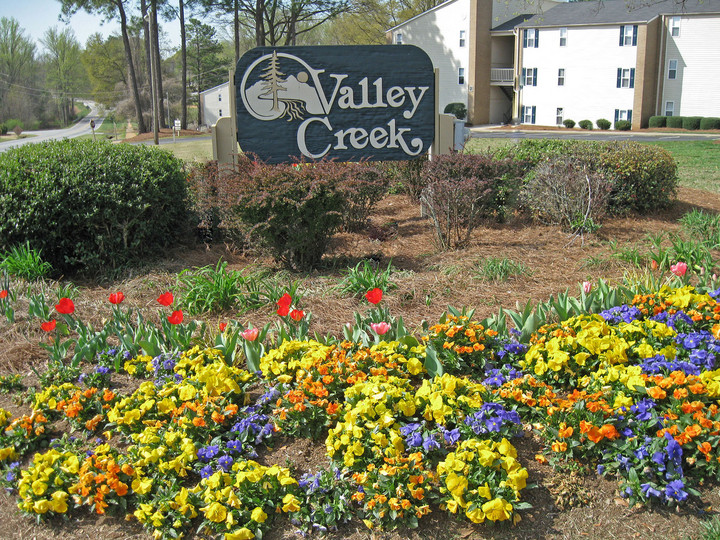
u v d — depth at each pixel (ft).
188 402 12.00
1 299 17.78
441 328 13.82
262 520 9.82
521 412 12.25
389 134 28.60
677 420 10.98
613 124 127.95
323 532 10.05
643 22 120.26
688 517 10.25
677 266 16.51
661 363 12.30
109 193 22.33
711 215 30.27
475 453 10.44
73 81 266.77
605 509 10.43
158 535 9.84
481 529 10.09
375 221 30.37
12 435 12.10
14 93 250.98
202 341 14.96
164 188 24.70
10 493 11.20
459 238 25.17
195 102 233.55
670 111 125.80
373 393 11.67
